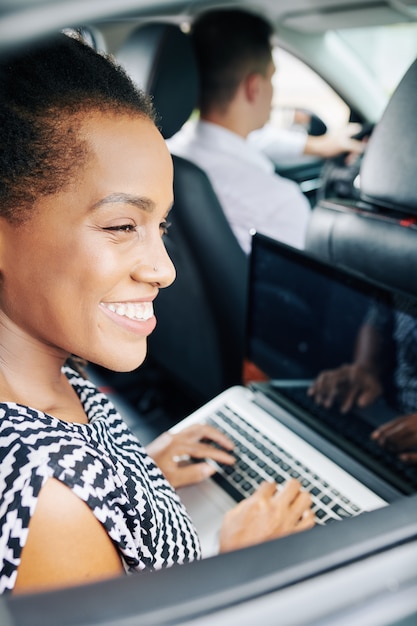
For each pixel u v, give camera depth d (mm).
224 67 1791
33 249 634
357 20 1909
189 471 1093
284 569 438
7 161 597
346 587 442
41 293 651
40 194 610
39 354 711
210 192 1428
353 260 1150
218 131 1848
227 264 1472
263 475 1094
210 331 1554
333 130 2434
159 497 812
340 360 1097
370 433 1083
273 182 1889
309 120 2369
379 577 452
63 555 614
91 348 677
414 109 980
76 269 636
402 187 1013
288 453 1120
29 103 592
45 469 602
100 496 635
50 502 602
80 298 649
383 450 1064
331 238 1167
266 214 1886
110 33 1935
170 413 1726
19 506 586
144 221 657
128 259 649
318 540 462
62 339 676
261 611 417
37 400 724
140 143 635
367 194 1065
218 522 1029
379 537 469
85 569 632
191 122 1909
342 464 1085
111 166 619
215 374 1624
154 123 667
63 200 614
